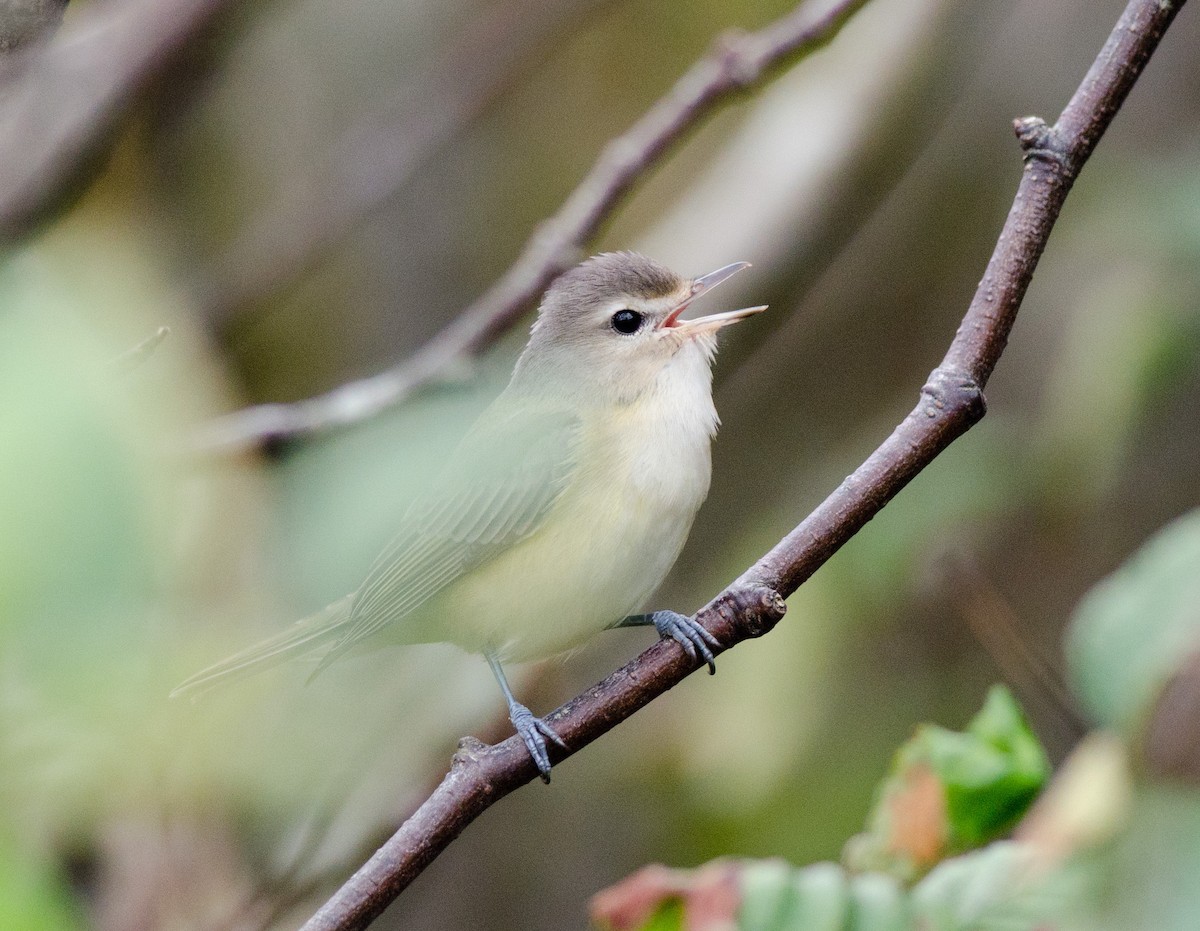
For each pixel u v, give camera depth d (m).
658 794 13.21
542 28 13.27
